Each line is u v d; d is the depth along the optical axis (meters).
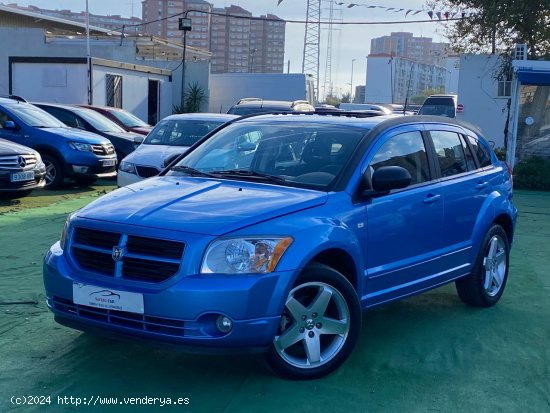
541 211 12.82
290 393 4.38
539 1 19.62
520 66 16.14
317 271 4.47
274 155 5.49
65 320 4.52
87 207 4.82
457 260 5.99
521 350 5.33
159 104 29.58
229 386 4.47
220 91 32.59
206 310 4.05
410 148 5.69
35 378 4.56
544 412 4.27
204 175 5.46
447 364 5.00
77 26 39.69
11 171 11.31
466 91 22.20
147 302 4.12
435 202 5.64
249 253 4.17
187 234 4.18
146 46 35.38
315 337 4.56
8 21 37.66
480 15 21.17
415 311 6.33
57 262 4.55
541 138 17.92
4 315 5.79
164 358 4.93
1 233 9.23
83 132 14.85
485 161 6.72
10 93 25.03
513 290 7.10
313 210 4.63
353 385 4.56
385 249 5.14
